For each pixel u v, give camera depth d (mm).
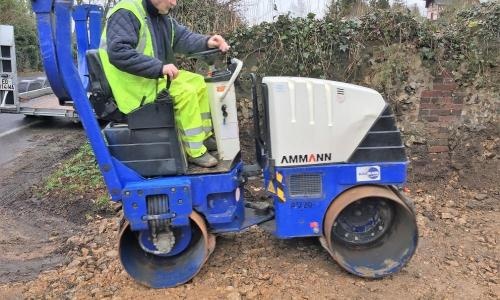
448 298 3660
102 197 5902
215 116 3936
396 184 3889
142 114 3652
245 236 4590
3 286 4082
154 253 3875
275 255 4242
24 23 27203
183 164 3754
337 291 3719
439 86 6266
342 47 6215
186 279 3850
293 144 3748
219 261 4156
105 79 3664
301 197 3826
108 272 4141
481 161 6176
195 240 4047
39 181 6875
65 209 5789
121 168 3688
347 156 3803
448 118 6332
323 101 3721
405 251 3922
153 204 3660
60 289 3967
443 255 4316
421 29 6207
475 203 5543
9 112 10352
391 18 6195
